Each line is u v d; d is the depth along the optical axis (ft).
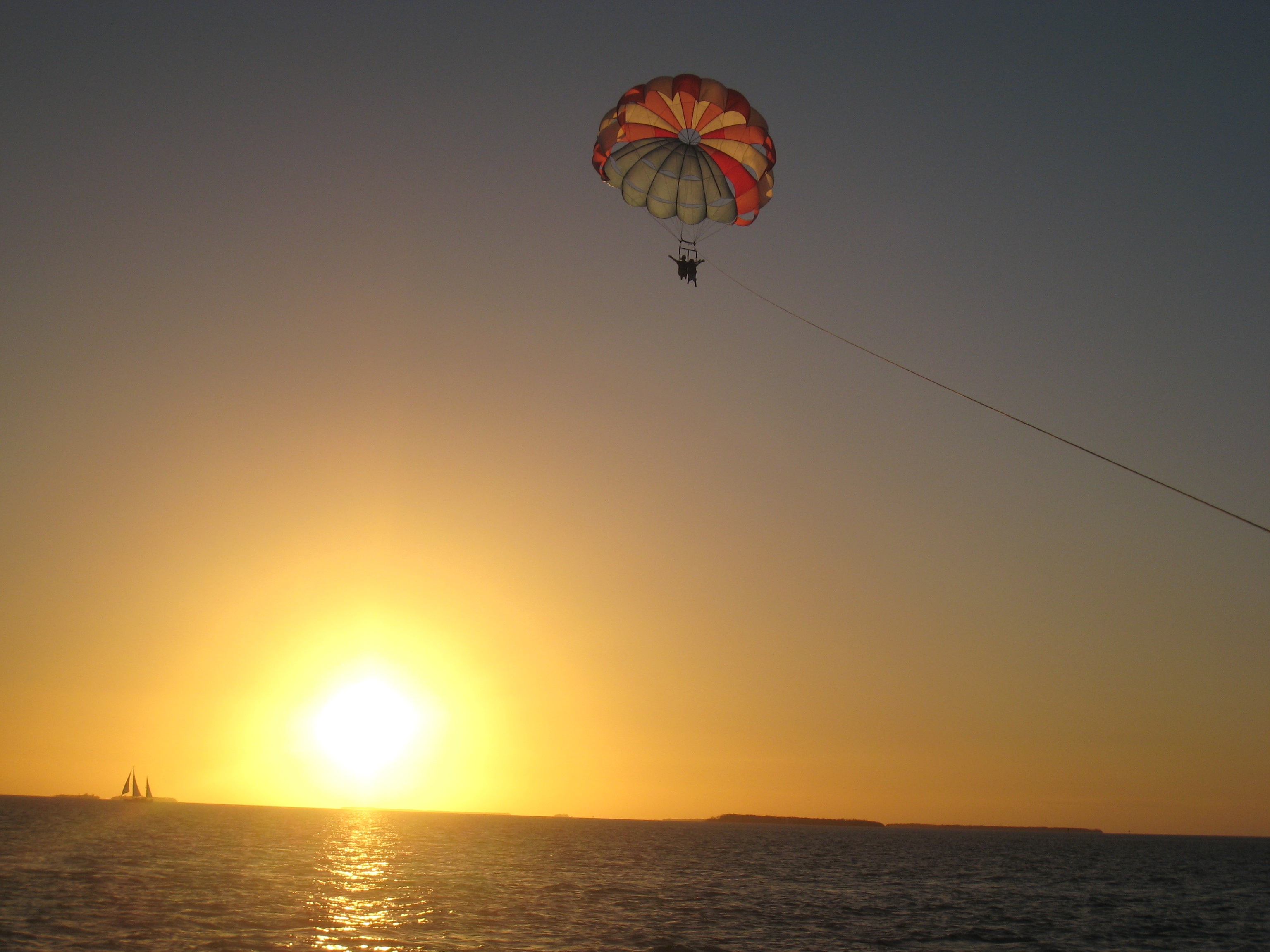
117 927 128.57
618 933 140.97
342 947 120.26
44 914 136.87
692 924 153.17
